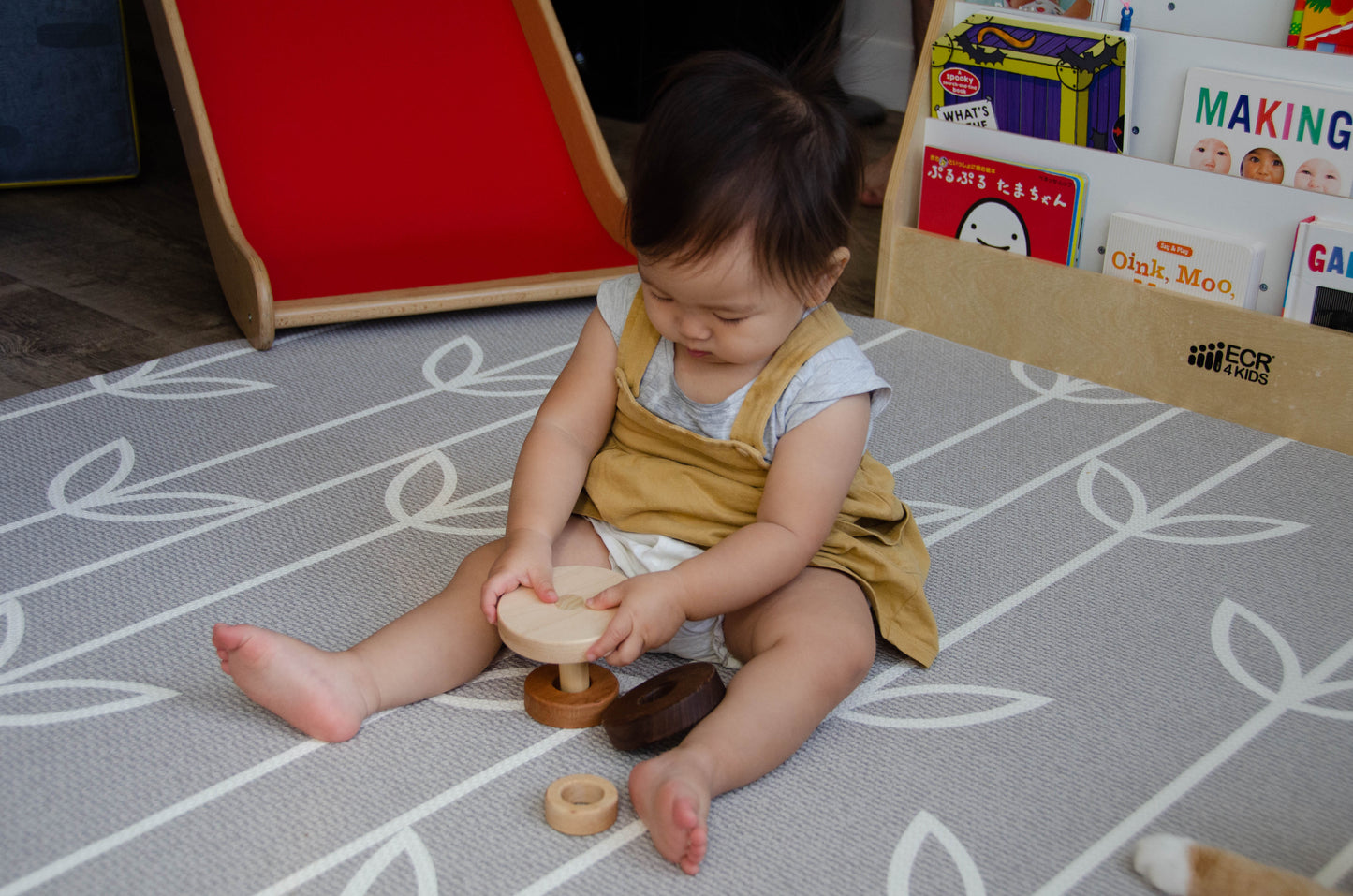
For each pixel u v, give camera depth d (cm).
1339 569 102
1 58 183
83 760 79
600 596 80
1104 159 132
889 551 92
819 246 78
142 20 282
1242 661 91
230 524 107
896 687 88
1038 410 131
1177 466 119
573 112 166
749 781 76
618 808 75
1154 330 131
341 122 165
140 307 154
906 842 73
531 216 164
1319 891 65
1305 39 120
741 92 77
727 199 74
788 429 84
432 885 69
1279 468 119
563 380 93
